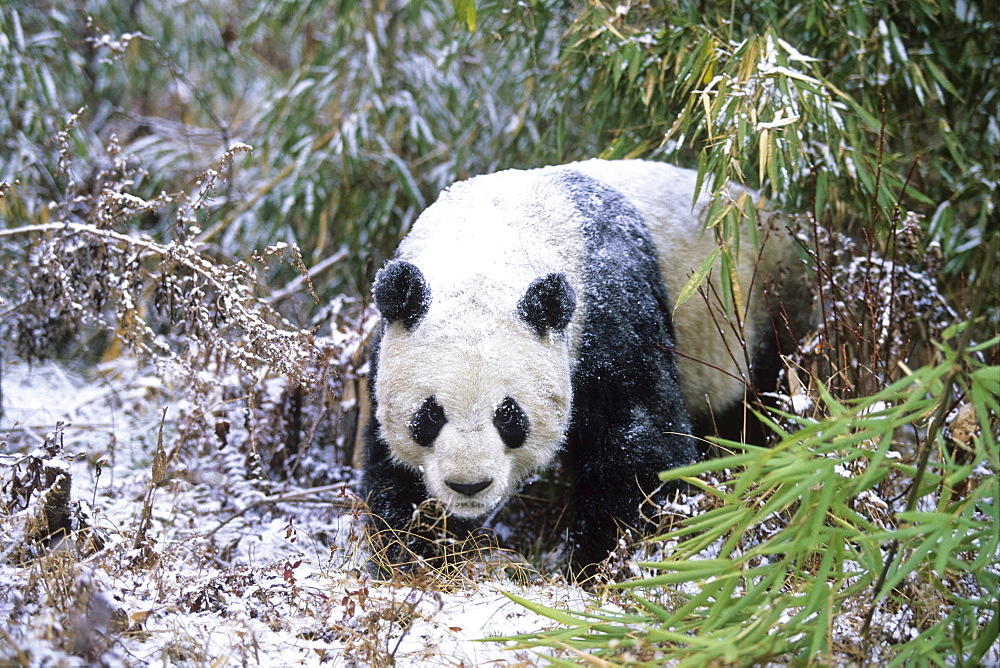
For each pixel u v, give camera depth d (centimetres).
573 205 433
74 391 659
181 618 313
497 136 711
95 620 276
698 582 294
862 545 285
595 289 413
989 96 551
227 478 491
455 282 378
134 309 437
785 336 504
